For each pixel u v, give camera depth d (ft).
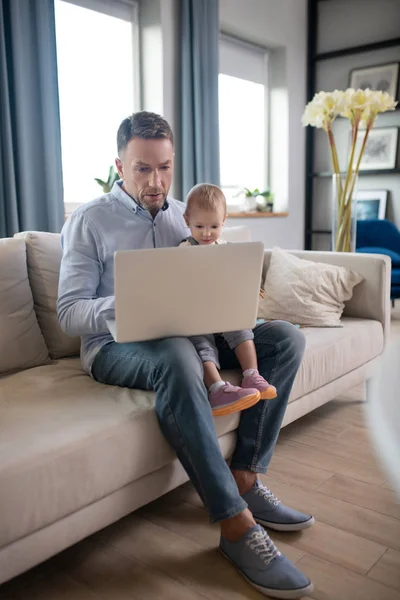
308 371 6.18
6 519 3.37
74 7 10.74
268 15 14.71
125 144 5.25
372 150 16.07
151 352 4.56
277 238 15.96
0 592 4.09
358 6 15.96
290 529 4.79
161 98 11.75
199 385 4.33
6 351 5.41
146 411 4.37
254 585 4.07
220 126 14.61
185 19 11.60
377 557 4.46
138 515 5.16
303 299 7.41
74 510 3.83
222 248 4.26
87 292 5.13
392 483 1.85
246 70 15.10
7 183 8.29
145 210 5.46
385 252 13.34
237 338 5.13
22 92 8.40
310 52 16.63
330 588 4.08
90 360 5.21
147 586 4.13
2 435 3.85
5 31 8.27
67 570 4.34
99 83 11.34
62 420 4.14
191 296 4.34
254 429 4.94
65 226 5.42
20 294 5.65
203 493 4.24
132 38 11.80
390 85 15.56
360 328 7.32
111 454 4.03
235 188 15.34
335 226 9.68
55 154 8.89
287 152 16.07
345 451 6.43
